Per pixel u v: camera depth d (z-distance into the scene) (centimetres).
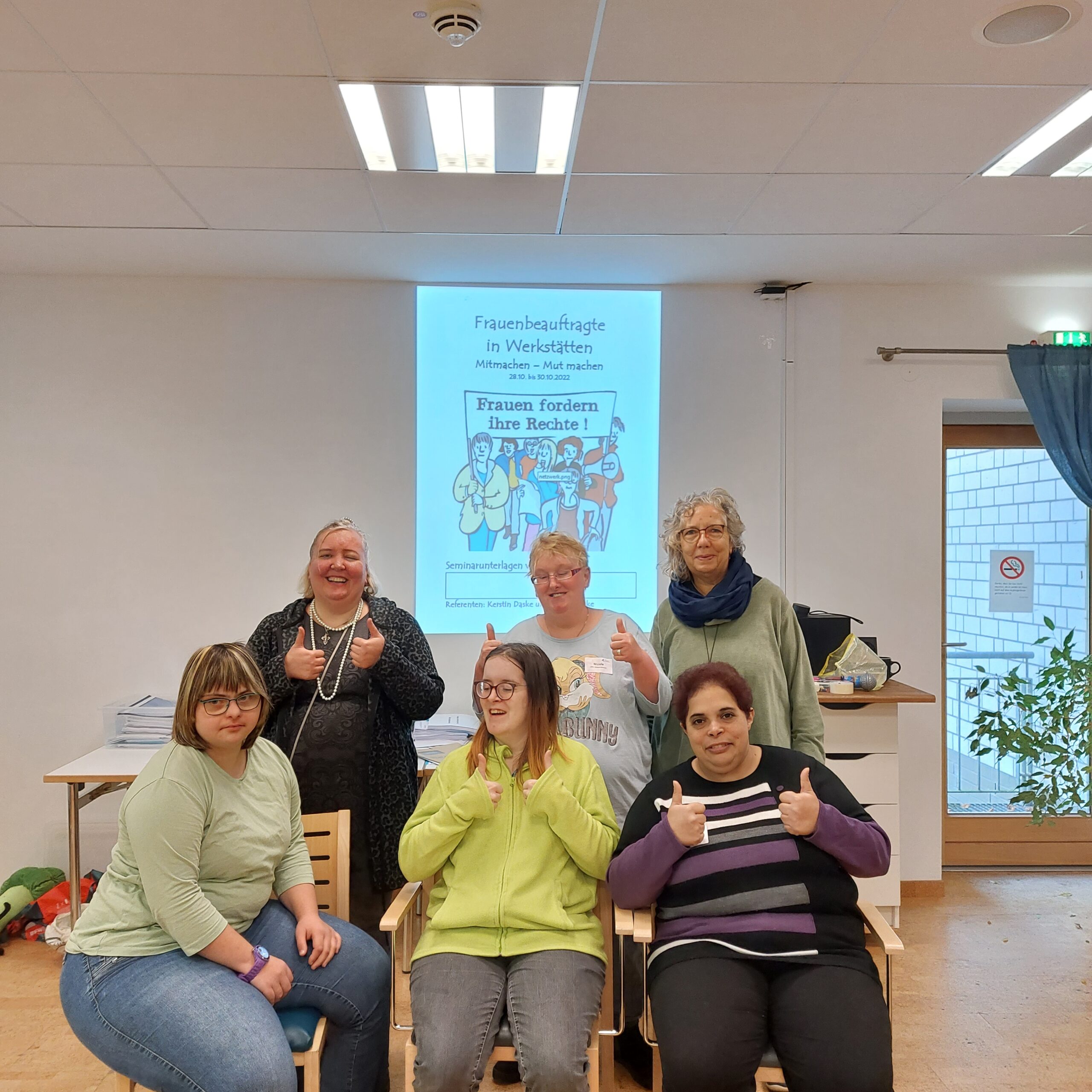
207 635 382
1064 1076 252
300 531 386
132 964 183
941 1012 288
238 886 197
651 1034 197
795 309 397
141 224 319
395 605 261
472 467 394
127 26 196
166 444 381
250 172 275
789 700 248
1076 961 327
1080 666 402
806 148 259
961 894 394
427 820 211
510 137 252
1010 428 427
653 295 398
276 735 241
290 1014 193
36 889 354
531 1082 178
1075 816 420
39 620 378
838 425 398
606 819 214
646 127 245
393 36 201
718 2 188
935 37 202
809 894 195
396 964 208
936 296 398
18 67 213
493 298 395
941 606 404
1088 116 240
